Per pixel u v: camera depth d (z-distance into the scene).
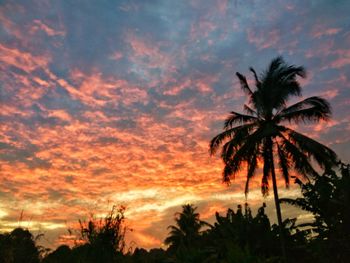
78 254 15.93
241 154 26.09
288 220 28.20
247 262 14.41
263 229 27.81
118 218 16.69
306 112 25.94
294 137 25.53
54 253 17.72
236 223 28.27
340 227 16.11
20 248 17.52
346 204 16.14
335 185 16.88
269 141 26.84
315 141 24.98
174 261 16.91
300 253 25.86
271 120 27.30
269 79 27.38
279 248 27.00
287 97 27.17
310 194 17.62
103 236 16.06
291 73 26.95
